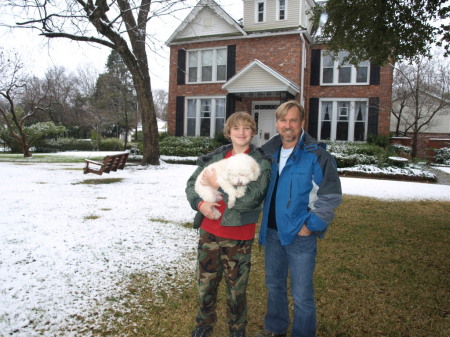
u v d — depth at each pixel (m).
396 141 18.95
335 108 18.50
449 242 4.88
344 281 3.50
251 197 2.20
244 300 2.39
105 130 42.19
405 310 2.93
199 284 2.38
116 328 2.57
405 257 4.23
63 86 42.47
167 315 2.78
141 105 14.09
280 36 17.61
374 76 17.53
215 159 2.59
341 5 6.40
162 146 18.77
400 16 6.35
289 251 2.31
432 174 12.48
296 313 2.27
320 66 18.67
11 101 19.69
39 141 29.70
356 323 2.73
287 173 2.31
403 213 6.69
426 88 19.05
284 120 2.35
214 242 2.34
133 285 3.28
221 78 19.72
